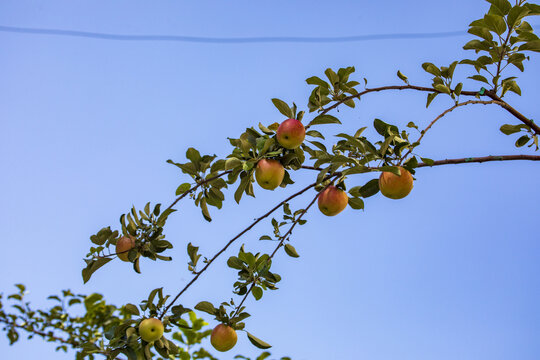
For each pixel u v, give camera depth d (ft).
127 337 11.54
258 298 12.24
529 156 11.26
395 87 11.85
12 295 21.36
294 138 10.21
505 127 12.87
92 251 11.99
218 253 12.19
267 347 11.83
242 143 10.41
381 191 10.53
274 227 12.55
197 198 11.98
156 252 12.02
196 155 11.47
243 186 10.92
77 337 20.71
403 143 10.08
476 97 12.04
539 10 10.78
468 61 11.73
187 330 19.24
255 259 12.30
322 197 11.31
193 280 12.01
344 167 11.56
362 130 12.09
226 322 11.93
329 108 11.43
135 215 11.95
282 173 10.55
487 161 11.19
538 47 11.10
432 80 11.84
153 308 11.93
